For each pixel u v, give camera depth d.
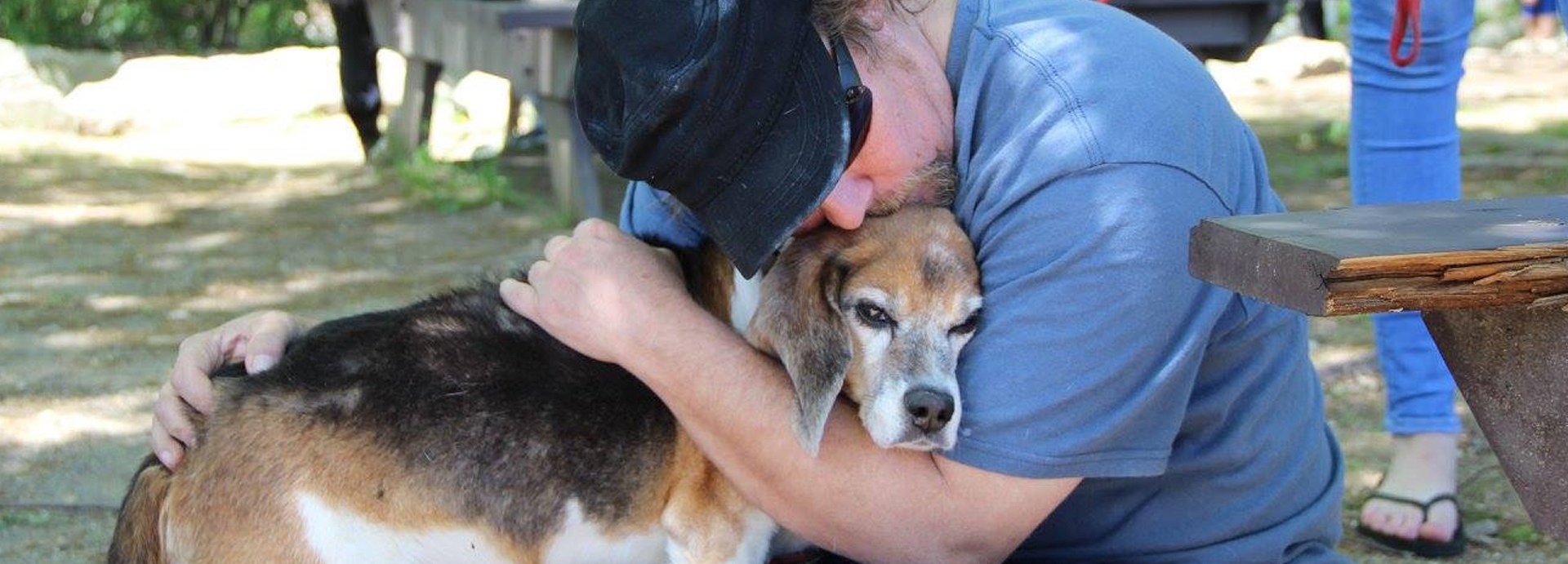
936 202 2.38
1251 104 10.60
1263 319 2.31
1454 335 1.85
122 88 9.85
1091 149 2.12
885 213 2.39
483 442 2.52
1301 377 2.46
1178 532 2.37
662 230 2.75
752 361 2.33
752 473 2.34
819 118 2.09
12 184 7.92
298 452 2.47
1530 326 1.75
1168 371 2.12
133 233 7.00
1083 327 2.10
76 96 9.72
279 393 2.52
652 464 2.58
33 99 9.48
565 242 2.44
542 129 9.21
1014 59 2.25
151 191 7.90
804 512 2.33
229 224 7.20
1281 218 1.85
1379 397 4.66
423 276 6.20
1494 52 13.02
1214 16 6.43
